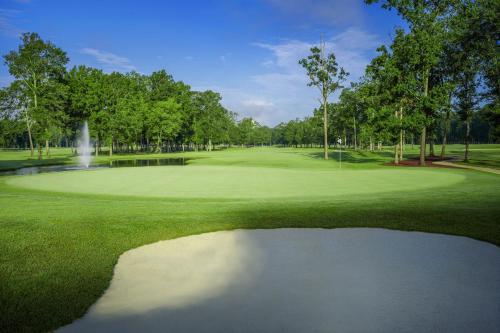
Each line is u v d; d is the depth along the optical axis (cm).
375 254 682
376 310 452
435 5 3547
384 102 3969
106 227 849
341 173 2655
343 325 413
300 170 3048
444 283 541
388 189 1712
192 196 1558
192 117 9856
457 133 13875
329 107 8175
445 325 414
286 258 663
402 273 582
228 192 1680
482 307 461
